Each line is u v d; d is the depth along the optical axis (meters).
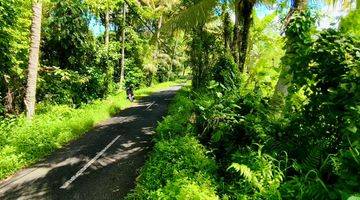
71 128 14.30
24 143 11.48
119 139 13.38
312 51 5.59
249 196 5.53
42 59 22.42
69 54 22.88
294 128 6.21
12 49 16.06
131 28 37.25
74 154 11.27
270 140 6.46
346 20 7.52
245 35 14.46
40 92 21.25
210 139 9.02
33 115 15.41
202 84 19.39
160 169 7.88
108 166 9.92
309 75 5.70
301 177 5.23
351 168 4.57
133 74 38.03
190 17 11.08
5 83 17.27
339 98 5.10
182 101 20.06
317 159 5.40
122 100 25.41
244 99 8.95
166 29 11.75
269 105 7.80
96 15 25.30
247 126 7.53
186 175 7.00
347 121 4.98
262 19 17.61
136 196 7.32
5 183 8.78
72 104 21.78
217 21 19.28
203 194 5.81
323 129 5.67
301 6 7.42
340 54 5.31
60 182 8.72
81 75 23.27
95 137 13.84
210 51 19.30
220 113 8.50
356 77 4.89
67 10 21.91
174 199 6.03
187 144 8.84
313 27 6.20
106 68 26.22
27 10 16.19
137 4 30.97
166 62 56.62
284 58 6.15
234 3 13.42
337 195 4.54
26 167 10.02
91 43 23.95
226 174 7.23
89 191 8.11
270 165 5.66
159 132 12.48
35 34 15.20
